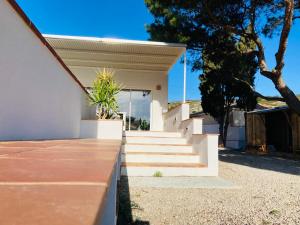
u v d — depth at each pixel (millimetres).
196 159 6734
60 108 5129
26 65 3312
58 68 4863
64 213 399
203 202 3959
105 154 1369
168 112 10398
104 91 7914
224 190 4793
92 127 7059
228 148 18969
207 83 18312
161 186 4949
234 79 13141
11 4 2717
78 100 6871
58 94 4934
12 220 368
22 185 573
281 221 3180
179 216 3293
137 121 11758
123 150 7094
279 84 9828
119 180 5242
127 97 11797
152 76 11742
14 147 1757
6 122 2811
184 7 10336
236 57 12164
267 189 4953
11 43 2846
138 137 7734
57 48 9898
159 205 3746
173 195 4336
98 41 9117
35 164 899
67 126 5762
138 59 10820
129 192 4461
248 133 17828
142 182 5270
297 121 13672
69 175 695
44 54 4020
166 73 11805
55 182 606
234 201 4055
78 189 546
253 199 4195
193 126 7254
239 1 10102
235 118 20500
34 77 3629
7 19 2715
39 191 526
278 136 16172
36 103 3760
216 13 10438
